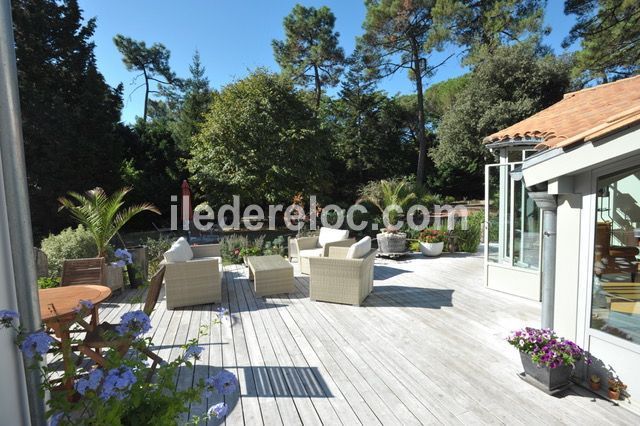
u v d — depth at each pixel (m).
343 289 5.05
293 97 14.66
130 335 1.93
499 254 5.72
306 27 19.73
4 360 1.45
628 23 12.82
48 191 12.81
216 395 2.80
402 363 3.30
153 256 8.12
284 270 5.59
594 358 2.86
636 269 2.93
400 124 23.72
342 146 22.30
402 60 19.23
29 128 12.55
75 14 14.42
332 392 2.84
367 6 17.80
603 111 4.25
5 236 1.50
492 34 16.11
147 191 16.19
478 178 22.00
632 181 2.90
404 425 2.43
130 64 26.66
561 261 3.12
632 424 2.39
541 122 5.10
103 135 14.70
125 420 1.59
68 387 2.43
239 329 4.18
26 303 1.55
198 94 21.33
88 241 6.24
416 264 7.88
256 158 13.22
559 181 2.95
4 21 1.44
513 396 2.74
